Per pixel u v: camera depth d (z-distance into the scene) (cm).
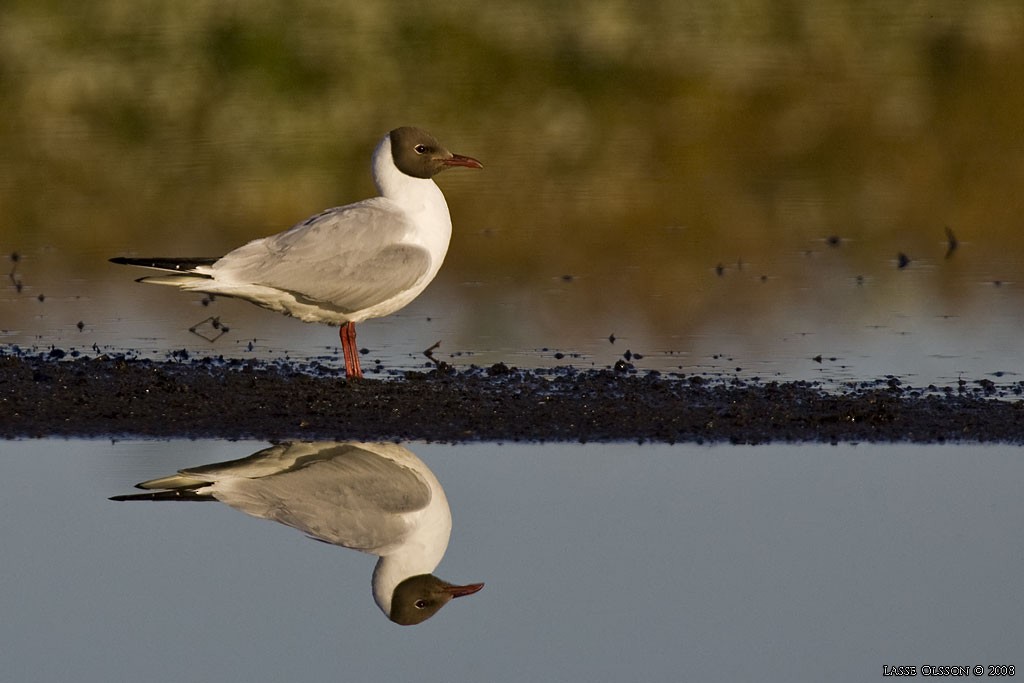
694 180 1898
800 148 1988
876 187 1884
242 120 1966
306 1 2081
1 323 1335
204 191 1841
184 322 1357
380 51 2053
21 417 1048
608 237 1695
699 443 1006
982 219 1764
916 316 1363
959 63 2147
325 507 900
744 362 1215
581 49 2086
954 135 2027
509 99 2036
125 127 1975
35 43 2044
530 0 2138
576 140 1978
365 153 1930
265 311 1411
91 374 1147
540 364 1212
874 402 1081
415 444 1005
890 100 2077
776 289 1470
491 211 1783
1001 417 1053
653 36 2130
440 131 1973
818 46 2153
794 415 1058
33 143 1939
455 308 1409
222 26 2052
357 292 1127
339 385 1125
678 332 1318
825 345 1266
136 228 1727
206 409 1066
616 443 1005
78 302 1421
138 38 2055
